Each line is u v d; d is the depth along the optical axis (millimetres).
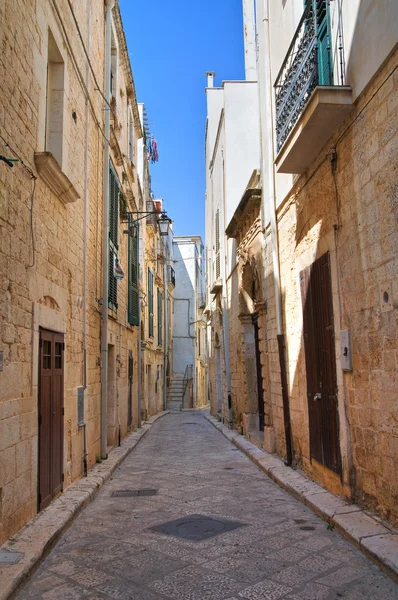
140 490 7074
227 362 15445
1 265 4242
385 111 4445
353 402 5289
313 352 6598
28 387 4934
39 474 5301
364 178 4930
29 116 5094
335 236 5707
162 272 27328
